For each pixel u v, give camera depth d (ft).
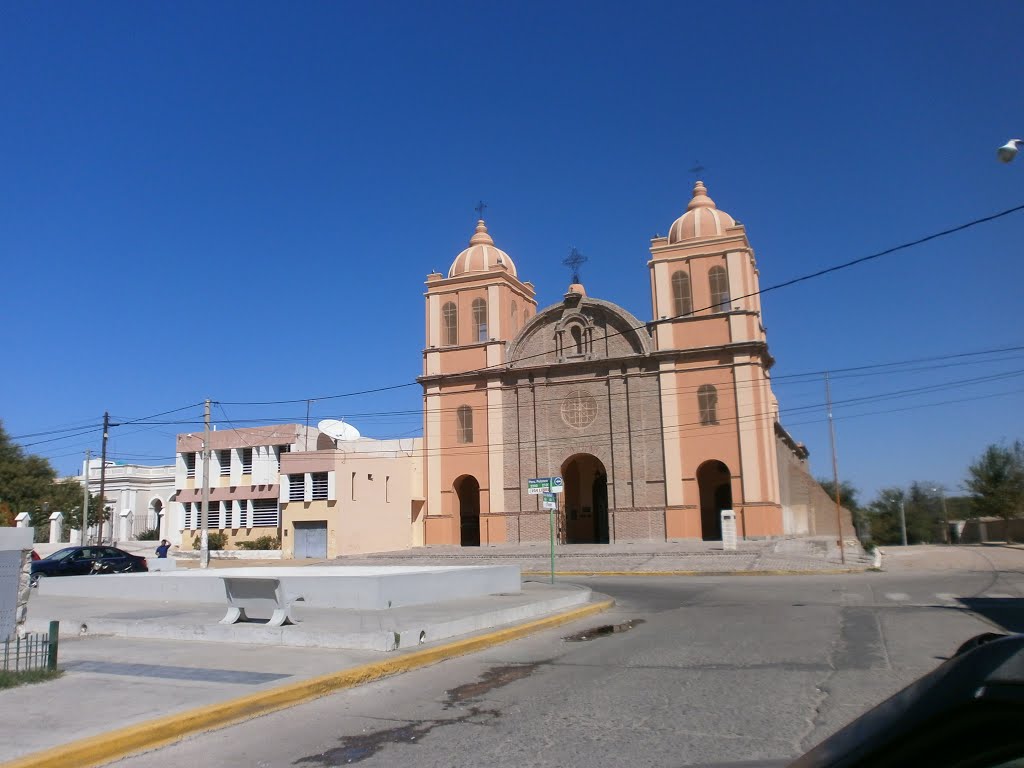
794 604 63.57
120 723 25.70
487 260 169.78
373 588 53.21
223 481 175.52
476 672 37.37
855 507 287.07
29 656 36.11
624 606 67.15
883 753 6.14
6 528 41.91
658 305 149.59
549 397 155.43
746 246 148.87
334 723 28.09
